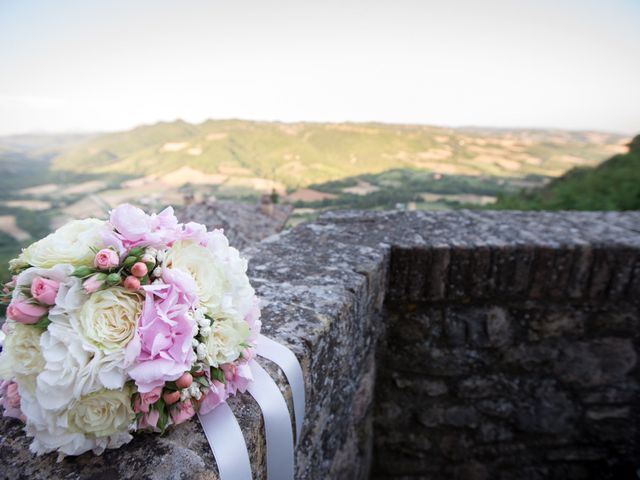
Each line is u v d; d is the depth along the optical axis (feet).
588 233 5.97
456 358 5.94
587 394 6.05
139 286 2.18
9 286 2.28
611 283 5.52
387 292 5.70
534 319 5.78
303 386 3.04
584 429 6.17
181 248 2.49
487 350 5.90
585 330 5.82
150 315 2.15
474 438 6.26
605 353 5.88
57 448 2.06
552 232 6.05
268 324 3.44
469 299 5.74
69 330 2.03
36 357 2.06
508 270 5.51
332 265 4.94
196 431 2.31
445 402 6.15
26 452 2.17
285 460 2.71
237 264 2.74
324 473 4.10
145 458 2.11
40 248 2.28
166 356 2.11
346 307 4.05
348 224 6.75
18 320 2.06
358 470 5.58
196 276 2.45
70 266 2.13
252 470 2.41
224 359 2.37
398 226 6.56
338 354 3.99
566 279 5.52
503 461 6.33
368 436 5.97
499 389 6.05
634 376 5.96
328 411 3.96
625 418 6.11
